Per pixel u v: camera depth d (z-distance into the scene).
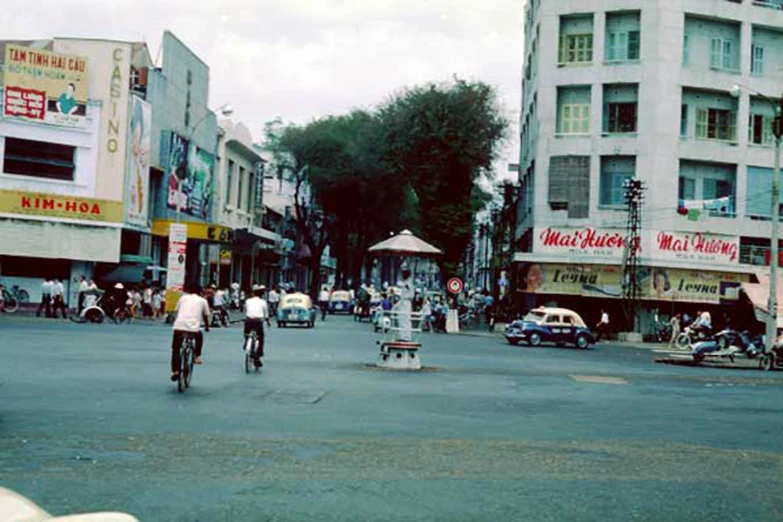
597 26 50.97
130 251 46.81
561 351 36.50
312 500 7.39
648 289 49.59
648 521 7.08
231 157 65.00
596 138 50.84
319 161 73.50
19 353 20.66
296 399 14.73
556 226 51.34
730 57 52.12
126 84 43.94
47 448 9.31
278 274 87.94
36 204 41.72
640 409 15.61
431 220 61.78
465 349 33.44
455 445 10.64
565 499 7.80
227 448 9.80
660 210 49.78
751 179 51.56
